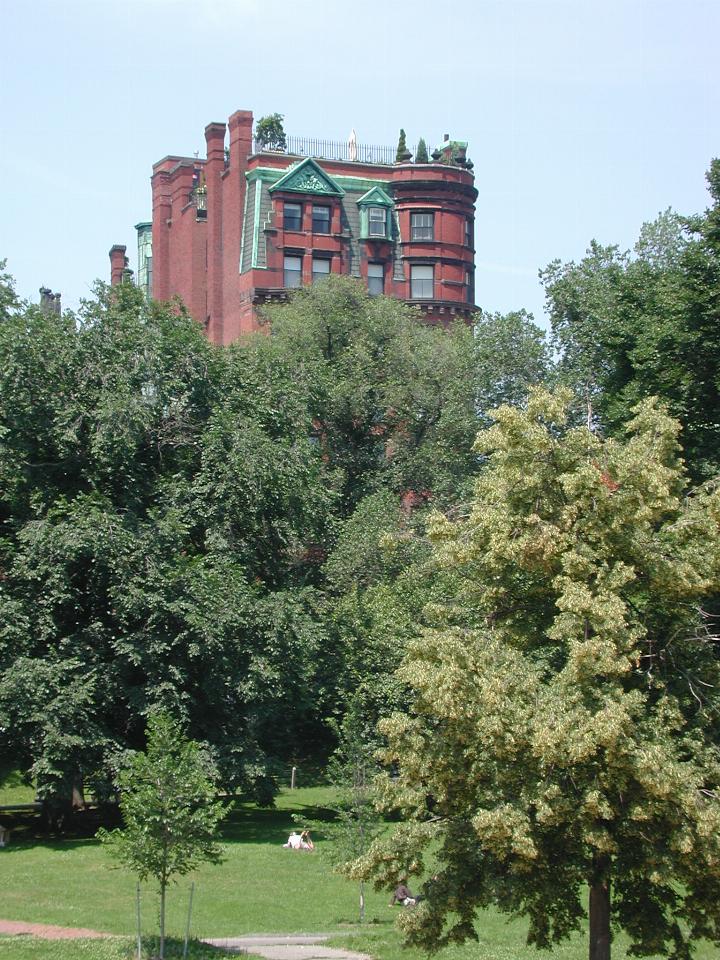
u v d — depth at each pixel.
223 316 81.19
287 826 45.31
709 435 36.44
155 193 91.62
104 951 25.59
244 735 44.31
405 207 79.62
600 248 56.34
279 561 48.97
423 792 21.95
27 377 42.62
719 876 20.09
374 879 22.25
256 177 77.25
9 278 50.25
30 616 41.12
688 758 20.50
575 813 19.55
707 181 38.12
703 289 36.31
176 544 42.78
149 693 41.22
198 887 33.97
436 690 19.84
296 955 26.53
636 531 20.95
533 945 28.62
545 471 21.44
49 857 38.06
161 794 25.31
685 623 21.47
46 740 39.00
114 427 42.50
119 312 46.38
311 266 77.00
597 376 51.25
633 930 21.30
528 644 22.59
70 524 40.66
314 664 46.38
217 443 44.78
